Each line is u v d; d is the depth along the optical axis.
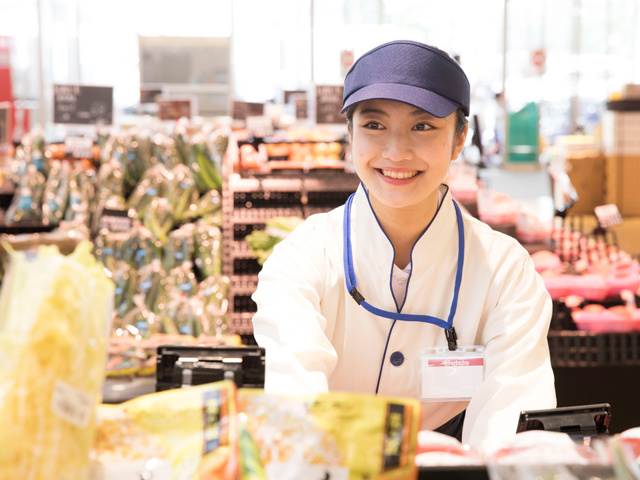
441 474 0.89
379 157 1.47
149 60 9.93
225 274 3.73
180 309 3.45
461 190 4.05
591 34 10.56
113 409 0.88
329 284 1.64
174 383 1.11
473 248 1.67
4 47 6.32
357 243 1.64
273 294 1.56
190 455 0.84
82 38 9.96
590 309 2.88
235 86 10.32
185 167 3.88
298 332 1.47
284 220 3.69
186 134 3.96
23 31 9.72
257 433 0.87
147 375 2.66
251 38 10.27
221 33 10.20
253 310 3.70
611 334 2.79
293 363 1.40
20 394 0.74
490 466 0.87
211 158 3.90
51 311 0.76
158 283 3.56
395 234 1.63
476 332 1.65
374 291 1.65
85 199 3.94
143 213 3.77
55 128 4.52
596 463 0.86
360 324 1.64
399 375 1.65
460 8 10.32
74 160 4.14
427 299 1.64
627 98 7.41
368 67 1.47
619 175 7.38
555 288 2.96
